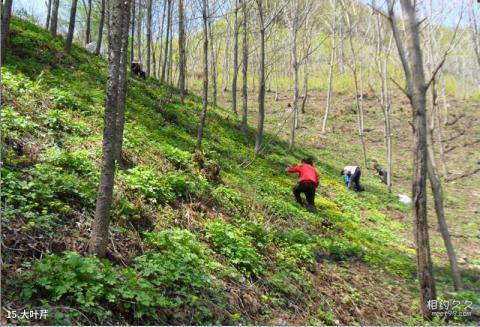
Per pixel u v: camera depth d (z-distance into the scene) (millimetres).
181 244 6074
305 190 11406
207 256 6254
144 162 8641
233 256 6559
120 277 4793
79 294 4223
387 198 17000
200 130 11633
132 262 5383
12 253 4664
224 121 17859
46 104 9031
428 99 31641
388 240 11617
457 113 35969
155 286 5023
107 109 5055
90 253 5008
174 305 4816
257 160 14547
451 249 7324
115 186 6809
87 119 9422
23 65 11266
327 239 9422
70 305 4234
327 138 27000
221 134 15547
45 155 6809
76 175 6609
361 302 6941
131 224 6141
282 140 21438
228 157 13219
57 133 7984
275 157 16250
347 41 41719
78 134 8461
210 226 7078
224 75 38312
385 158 24953
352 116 33156
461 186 21297
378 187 18734
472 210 16672
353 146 26688
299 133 26969
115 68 5047
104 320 4246
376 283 7945
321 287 7066
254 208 9484
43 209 5523
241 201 9242
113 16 5062
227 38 35625
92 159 7500
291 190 12672
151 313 4570
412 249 11258
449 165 25281
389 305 7094
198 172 9461
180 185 8047
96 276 4430
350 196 15508
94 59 16250
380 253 9648
